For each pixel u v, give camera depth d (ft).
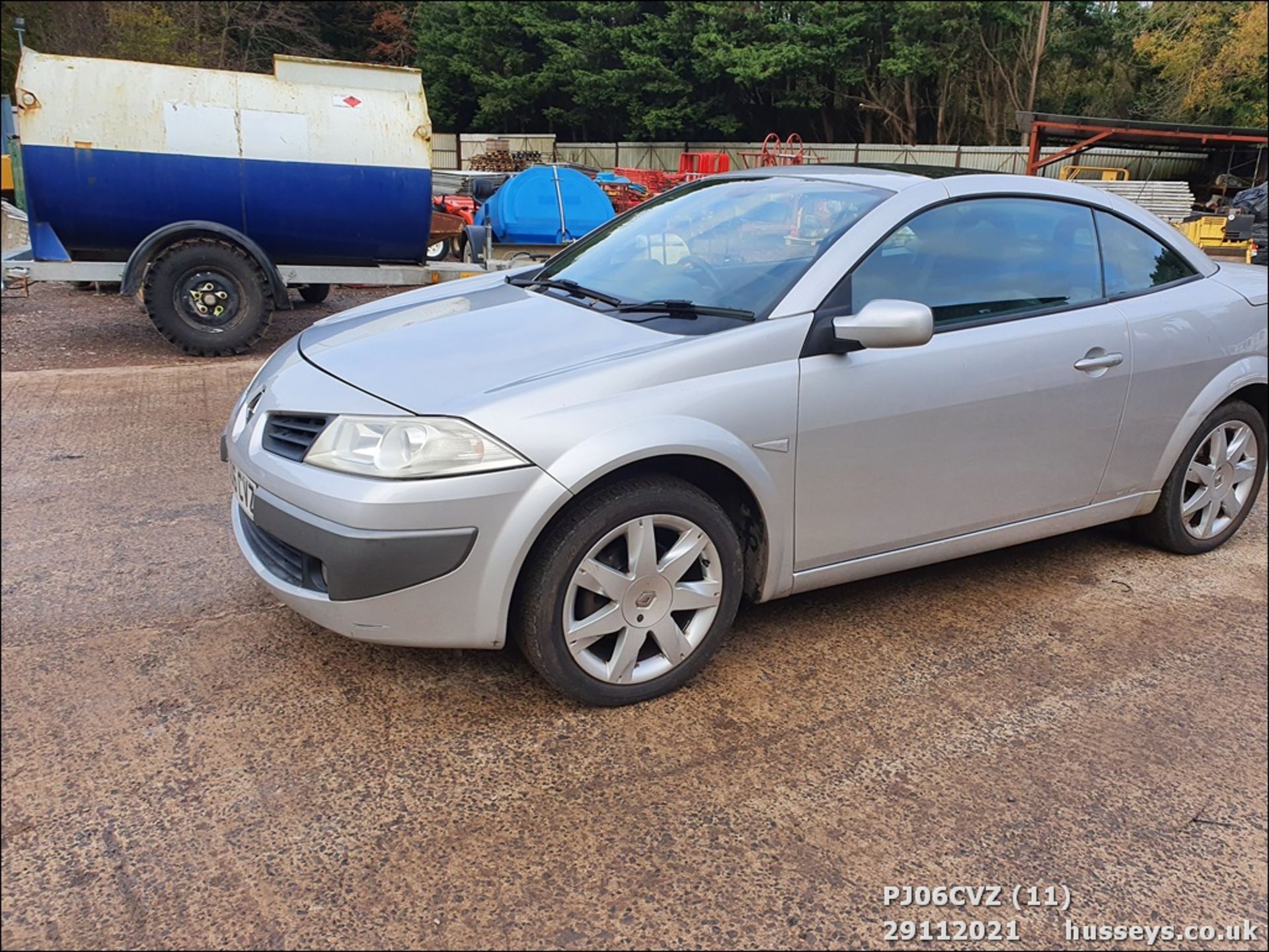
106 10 70.18
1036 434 10.93
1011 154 92.02
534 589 8.42
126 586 11.36
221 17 83.46
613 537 8.61
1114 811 8.03
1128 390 11.59
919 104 108.58
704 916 6.68
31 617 10.51
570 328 9.71
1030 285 11.09
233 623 10.50
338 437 8.30
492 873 6.99
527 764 8.25
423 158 27.30
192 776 7.92
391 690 9.28
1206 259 13.24
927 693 9.66
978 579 12.50
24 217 28.19
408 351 9.48
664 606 9.04
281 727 8.64
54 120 23.97
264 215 26.17
